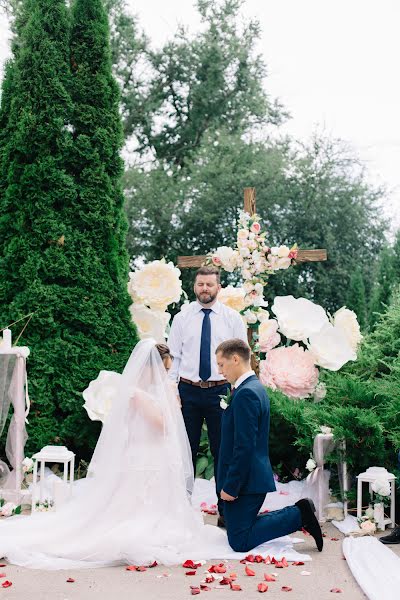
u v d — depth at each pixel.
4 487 5.97
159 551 4.52
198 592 3.84
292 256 6.68
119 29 21.84
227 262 6.78
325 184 21.11
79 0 7.46
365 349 7.40
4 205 7.20
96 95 7.42
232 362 4.89
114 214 7.50
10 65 7.41
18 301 7.07
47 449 5.86
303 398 7.13
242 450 4.65
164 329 7.68
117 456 4.88
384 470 5.43
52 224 7.14
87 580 4.11
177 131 22.70
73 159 7.30
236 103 22.72
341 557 4.65
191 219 19.98
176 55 22.47
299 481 6.79
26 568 4.36
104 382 6.86
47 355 7.06
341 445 5.80
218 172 20.34
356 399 6.22
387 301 16.22
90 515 4.77
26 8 7.56
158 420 4.97
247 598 3.77
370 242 21.73
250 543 4.69
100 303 7.26
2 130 7.31
